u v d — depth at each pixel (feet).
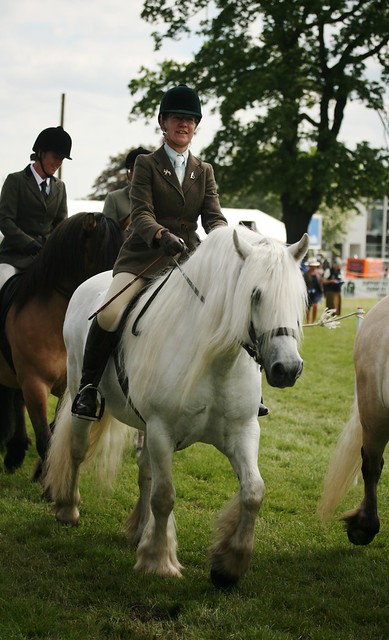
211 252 12.23
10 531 16.05
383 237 244.01
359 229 242.99
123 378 13.73
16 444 21.17
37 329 18.24
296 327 10.82
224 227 12.42
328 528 16.89
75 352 15.70
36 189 19.74
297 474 21.27
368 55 74.74
